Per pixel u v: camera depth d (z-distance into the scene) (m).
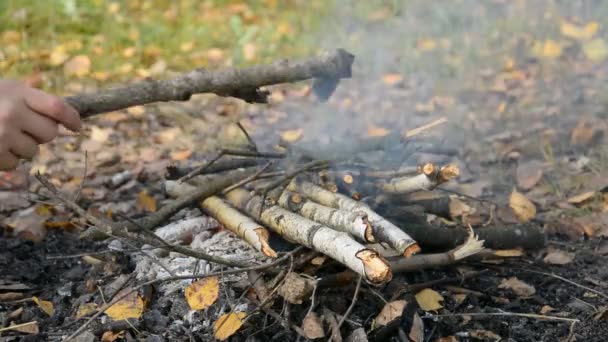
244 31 3.27
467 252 1.61
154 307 1.57
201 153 2.27
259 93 1.57
